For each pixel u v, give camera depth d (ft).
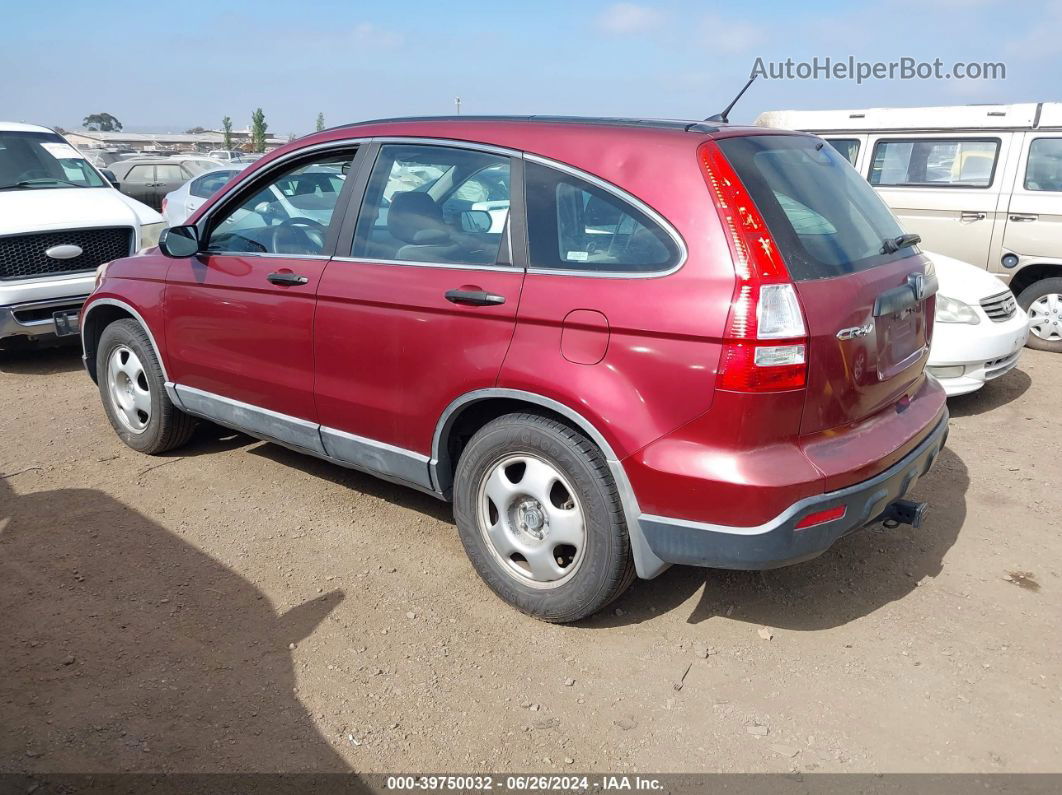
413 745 8.99
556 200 10.30
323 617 11.25
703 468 9.14
